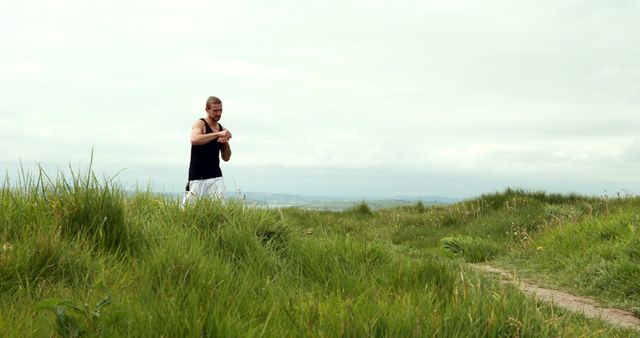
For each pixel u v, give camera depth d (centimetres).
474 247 956
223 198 577
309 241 507
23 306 272
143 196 604
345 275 398
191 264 351
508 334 259
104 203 426
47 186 450
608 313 525
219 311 259
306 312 276
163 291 288
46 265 332
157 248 385
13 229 383
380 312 273
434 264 422
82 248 381
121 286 315
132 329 237
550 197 1503
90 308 258
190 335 229
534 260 823
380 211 1870
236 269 393
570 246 827
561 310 446
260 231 511
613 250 720
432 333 251
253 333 245
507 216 1292
